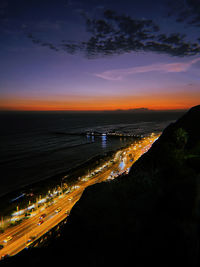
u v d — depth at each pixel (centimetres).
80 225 552
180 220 308
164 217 342
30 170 10012
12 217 4950
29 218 4853
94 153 14350
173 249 288
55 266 448
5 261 542
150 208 414
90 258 396
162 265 285
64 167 10519
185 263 264
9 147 16912
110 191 641
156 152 1614
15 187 7525
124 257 342
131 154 12238
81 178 8150
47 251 563
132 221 400
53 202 5866
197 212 301
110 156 12469
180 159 774
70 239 550
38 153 14412
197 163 761
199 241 269
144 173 769
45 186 7462
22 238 3947
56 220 4703
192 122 1769
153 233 336
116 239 391
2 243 3778
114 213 464
